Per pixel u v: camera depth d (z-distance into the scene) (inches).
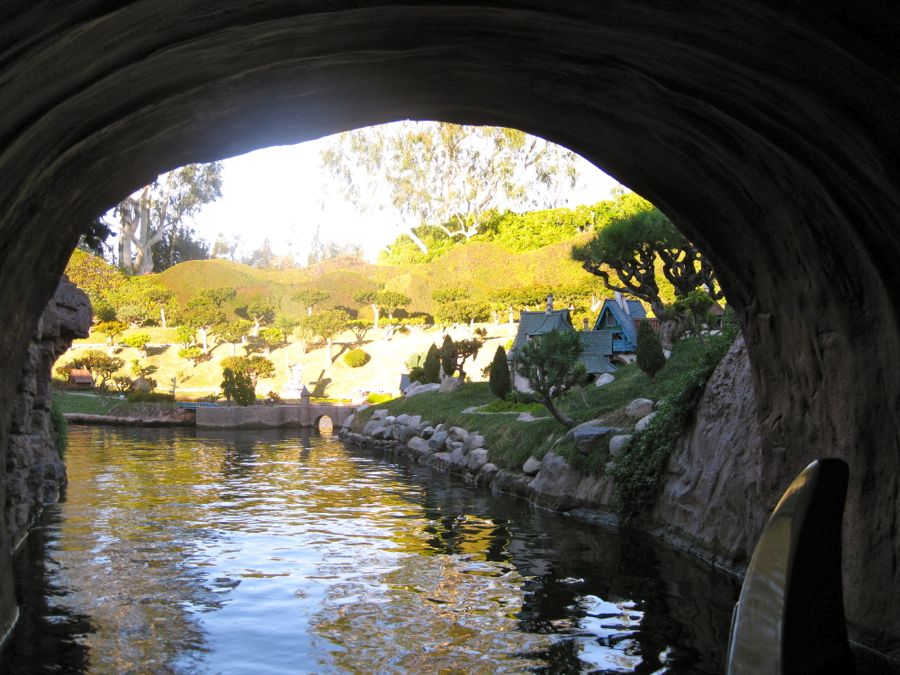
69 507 611.8
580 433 621.6
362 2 195.3
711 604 336.2
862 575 282.5
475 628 304.2
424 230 3481.8
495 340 2249.0
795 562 156.7
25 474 479.2
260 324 2726.4
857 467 283.6
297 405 1808.6
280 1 182.5
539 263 2746.1
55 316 546.3
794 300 300.7
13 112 166.6
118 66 183.9
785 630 153.1
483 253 2874.0
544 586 370.6
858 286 261.6
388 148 3203.7
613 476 563.8
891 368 259.4
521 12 205.9
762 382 343.0
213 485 767.1
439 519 576.1
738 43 197.2
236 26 190.4
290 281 3157.0
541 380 715.4
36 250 262.1
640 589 363.6
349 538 497.0
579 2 196.7
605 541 487.2
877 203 224.7
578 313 2182.6
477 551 456.1
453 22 214.2
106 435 1480.1
